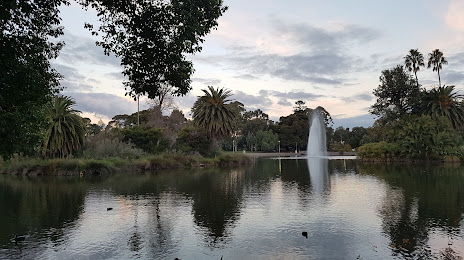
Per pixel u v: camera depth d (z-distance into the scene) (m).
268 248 8.09
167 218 11.46
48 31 7.44
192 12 7.09
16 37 6.44
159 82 7.92
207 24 7.60
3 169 31.31
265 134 90.31
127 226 10.48
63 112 34.06
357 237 8.86
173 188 19.47
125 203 14.52
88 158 34.94
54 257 7.73
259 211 12.30
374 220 10.67
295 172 30.09
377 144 46.91
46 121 8.41
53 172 29.83
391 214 11.47
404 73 51.69
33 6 6.64
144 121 75.56
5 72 6.21
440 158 41.97
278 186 19.70
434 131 43.00
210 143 48.78
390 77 52.22
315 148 81.44
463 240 8.44
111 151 37.56
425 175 25.20
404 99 52.38
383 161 45.84
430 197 14.71
